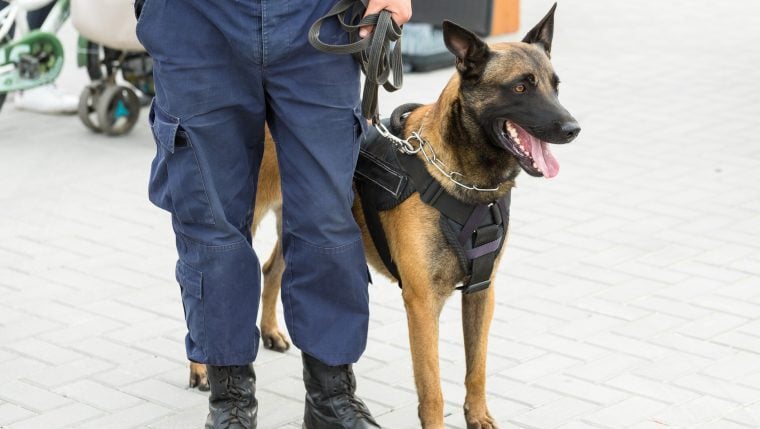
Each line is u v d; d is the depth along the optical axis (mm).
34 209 5711
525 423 3598
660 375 3945
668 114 7621
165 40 3002
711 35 10305
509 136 3262
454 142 3242
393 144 3355
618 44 9898
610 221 5621
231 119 3104
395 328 4379
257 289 3277
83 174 6293
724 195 5988
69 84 8219
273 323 4199
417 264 3271
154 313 4488
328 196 3133
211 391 3400
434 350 3324
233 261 3186
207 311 3230
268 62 2996
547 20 3447
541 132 3182
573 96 8094
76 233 5398
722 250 5211
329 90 3068
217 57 3014
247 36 2945
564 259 5113
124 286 4762
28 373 3926
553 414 3660
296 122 3078
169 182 3158
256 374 3971
